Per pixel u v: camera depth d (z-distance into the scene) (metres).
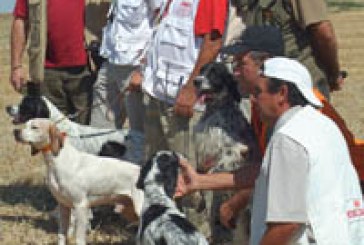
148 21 11.22
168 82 9.65
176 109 9.26
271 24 8.42
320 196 5.32
